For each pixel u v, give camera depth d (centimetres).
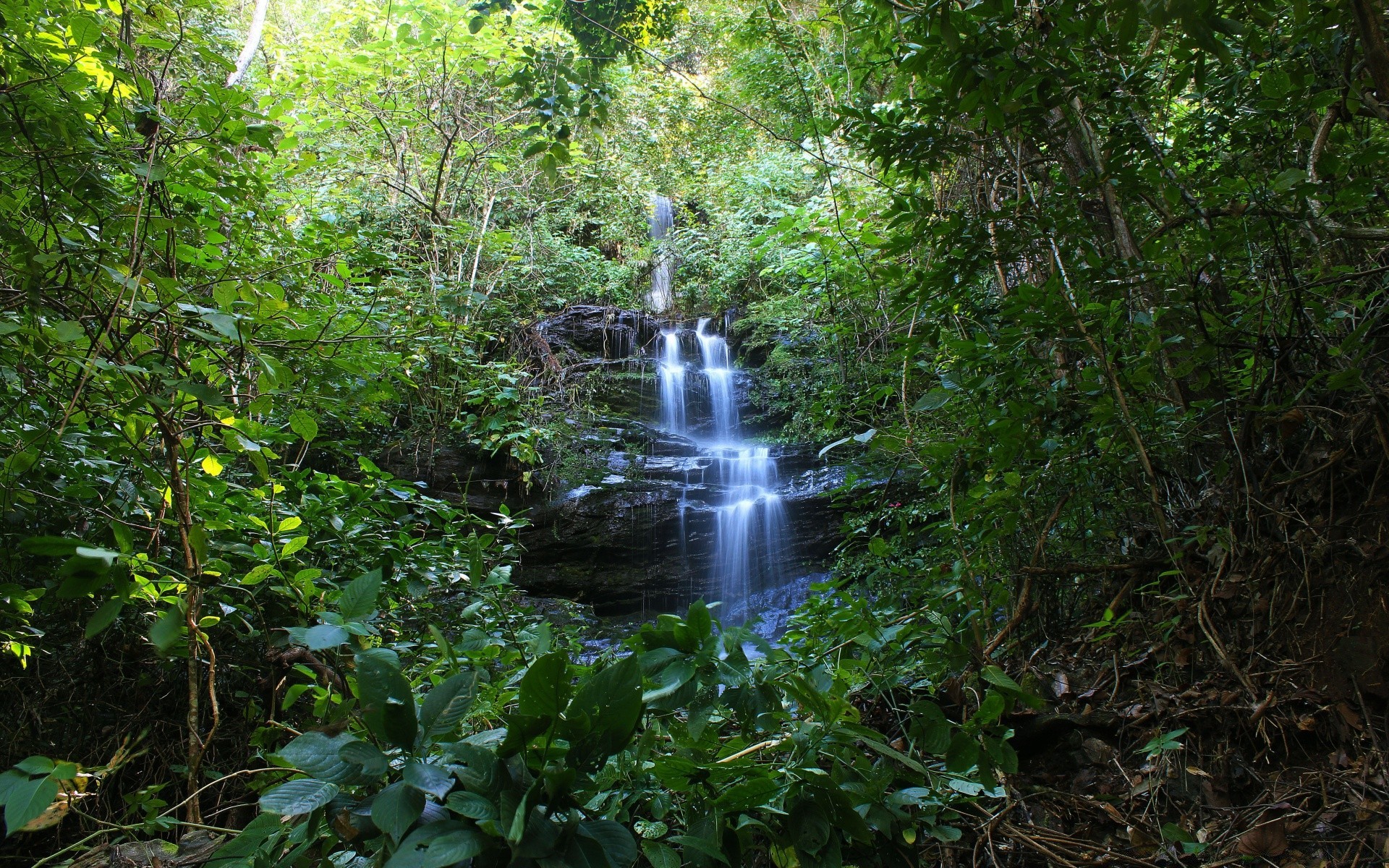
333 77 673
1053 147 254
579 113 316
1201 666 219
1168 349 247
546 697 97
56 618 230
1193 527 229
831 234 525
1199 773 190
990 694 132
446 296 495
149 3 236
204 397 165
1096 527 253
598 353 928
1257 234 219
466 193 802
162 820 148
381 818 87
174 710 252
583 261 992
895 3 219
